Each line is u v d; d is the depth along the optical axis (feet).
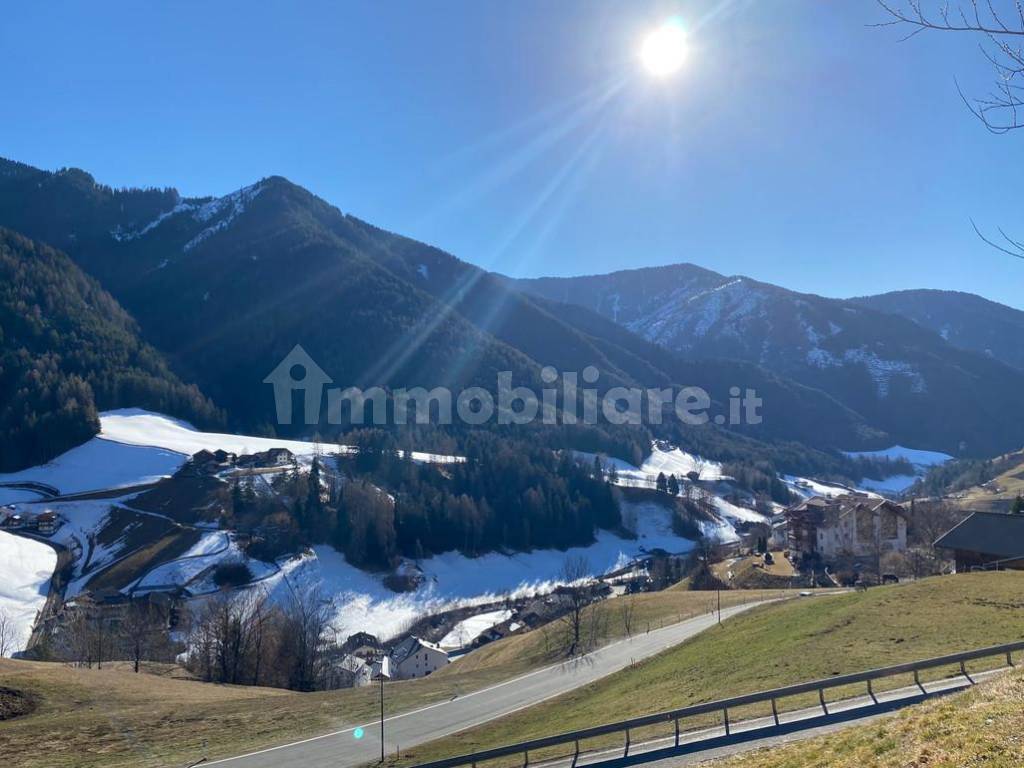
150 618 257.96
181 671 204.13
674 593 230.48
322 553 382.83
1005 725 39.99
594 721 97.66
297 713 127.44
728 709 81.35
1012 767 33.71
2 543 344.90
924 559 241.14
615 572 423.64
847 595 150.51
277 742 109.09
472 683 149.89
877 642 99.40
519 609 325.62
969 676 74.38
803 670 93.09
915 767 38.63
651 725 84.28
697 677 110.42
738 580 259.60
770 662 102.37
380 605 349.41
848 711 69.67
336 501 424.05
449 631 320.09
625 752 73.67
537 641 196.34
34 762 99.55
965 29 25.22
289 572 356.79
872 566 246.47
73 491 422.00
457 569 410.72
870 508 270.05
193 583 328.08
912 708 53.93
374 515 406.41
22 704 124.26
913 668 73.20
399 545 414.62
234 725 119.24
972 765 35.88
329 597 341.82
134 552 353.10
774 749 56.85
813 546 290.56
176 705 131.75
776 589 220.43
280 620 231.09
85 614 256.73
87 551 356.59
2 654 234.58
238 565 346.95
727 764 55.77
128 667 202.90
